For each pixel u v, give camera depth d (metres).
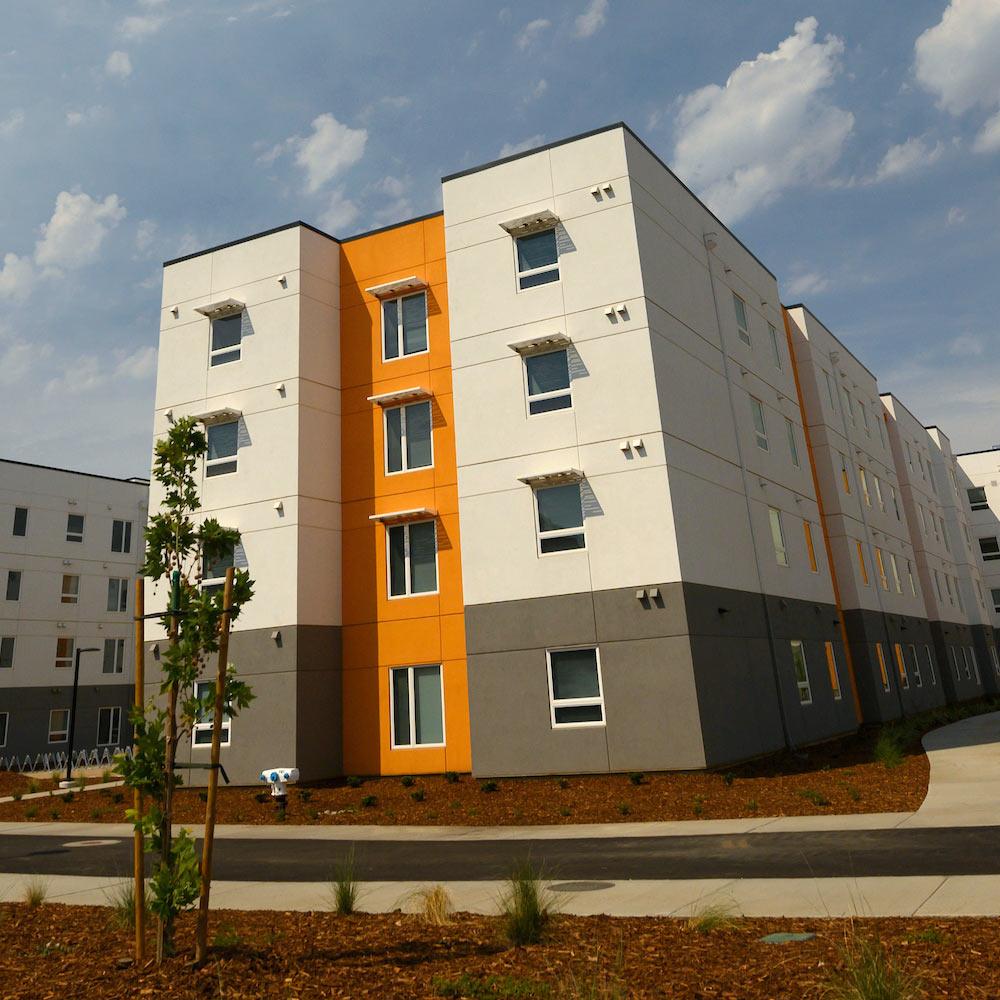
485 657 18.19
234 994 5.51
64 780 25.45
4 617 39.62
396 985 5.56
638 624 16.97
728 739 17.08
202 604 6.61
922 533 39.78
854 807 12.35
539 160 19.88
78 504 43.53
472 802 15.70
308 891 9.19
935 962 5.23
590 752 16.89
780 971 5.31
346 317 22.84
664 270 19.58
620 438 17.83
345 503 21.72
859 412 34.59
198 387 22.69
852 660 27.47
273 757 19.42
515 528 18.44
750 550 20.70
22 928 7.73
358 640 20.77
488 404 19.28
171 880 6.25
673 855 9.91
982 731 22.38
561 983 5.20
